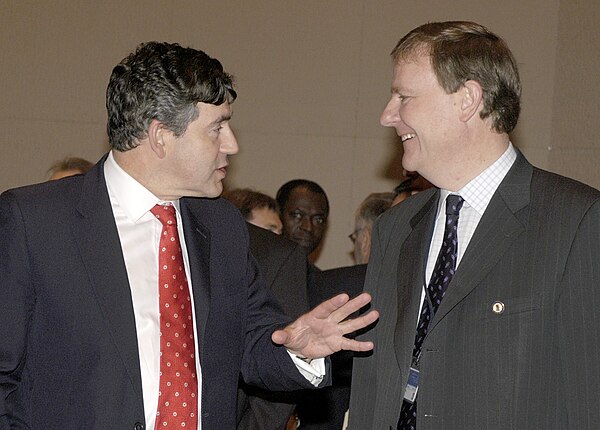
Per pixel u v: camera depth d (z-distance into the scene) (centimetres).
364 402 233
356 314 249
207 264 232
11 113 616
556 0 583
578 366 202
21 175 614
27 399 215
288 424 339
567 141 569
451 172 222
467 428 208
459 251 221
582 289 202
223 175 233
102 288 213
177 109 216
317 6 615
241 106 618
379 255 244
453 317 213
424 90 219
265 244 298
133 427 209
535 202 215
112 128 222
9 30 617
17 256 212
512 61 222
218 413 226
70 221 218
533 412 204
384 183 606
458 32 223
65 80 615
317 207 478
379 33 609
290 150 614
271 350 232
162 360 216
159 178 223
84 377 211
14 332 210
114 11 617
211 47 618
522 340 205
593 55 560
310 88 614
